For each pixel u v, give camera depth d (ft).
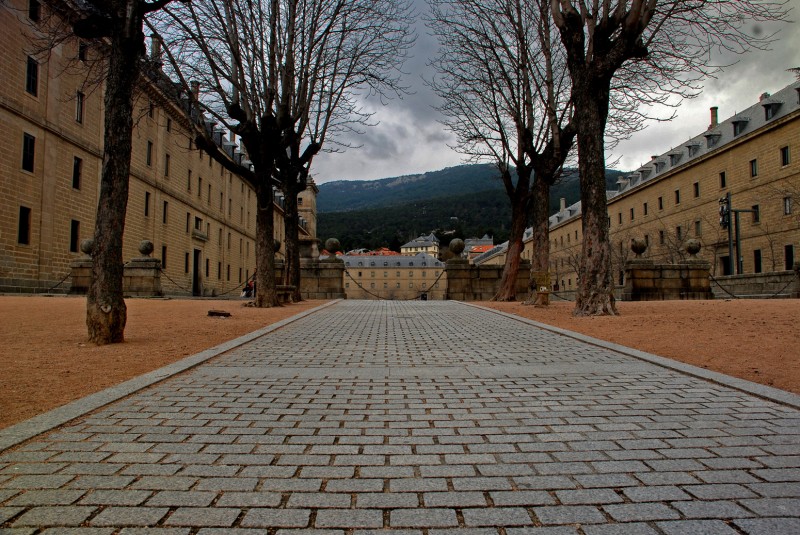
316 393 16.58
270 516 8.12
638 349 25.09
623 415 14.01
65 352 23.17
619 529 7.75
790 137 136.26
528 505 8.56
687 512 8.29
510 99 66.18
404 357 23.79
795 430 12.55
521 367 21.11
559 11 43.91
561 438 12.08
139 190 118.32
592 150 41.50
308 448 11.35
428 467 10.25
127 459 10.55
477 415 14.08
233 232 196.34
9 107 78.43
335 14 55.06
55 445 11.35
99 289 25.89
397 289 329.31
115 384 17.17
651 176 214.28
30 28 81.15
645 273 66.18
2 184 77.61
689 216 181.27
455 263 80.64
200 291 159.43
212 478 9.62
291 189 65.57
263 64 51.98
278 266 78.28
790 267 135.44
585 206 41.88
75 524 7.79
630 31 38.75
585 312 40.68
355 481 9.55
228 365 21.43
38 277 85.30
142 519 7.98
